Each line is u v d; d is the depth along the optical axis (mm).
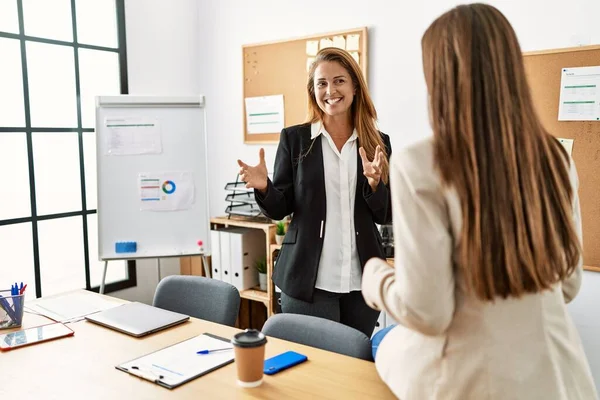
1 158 3004
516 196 887
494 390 929
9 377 1393
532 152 902
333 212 2127
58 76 3238
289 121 3449
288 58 3406
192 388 1314
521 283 912
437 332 939
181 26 3807
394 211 972
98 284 3545
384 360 1105
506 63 896
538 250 899
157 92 3711
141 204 3020
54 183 3277
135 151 3018
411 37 2930
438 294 910
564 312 1014
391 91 3041
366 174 1967
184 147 3061
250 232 3338
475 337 948
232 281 3354
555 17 2521
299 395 1274
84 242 3459
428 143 965
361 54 3096
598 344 2545
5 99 2998
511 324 945
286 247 2184
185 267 3744
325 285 2104
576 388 983
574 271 1053
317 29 3289
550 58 2537
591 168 2480
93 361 1496
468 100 891
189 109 3066
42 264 3246
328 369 1424
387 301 987
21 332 1722
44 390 1315
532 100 926
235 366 1448
